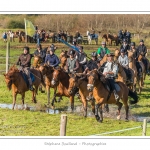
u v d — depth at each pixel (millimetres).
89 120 17422
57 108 20016
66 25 59781
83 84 17594
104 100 16828
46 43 51875
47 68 20141
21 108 19750
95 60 18781
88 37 55219
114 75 17547
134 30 60594
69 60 20078
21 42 54562
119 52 23734
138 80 25031
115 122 17250
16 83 19016
